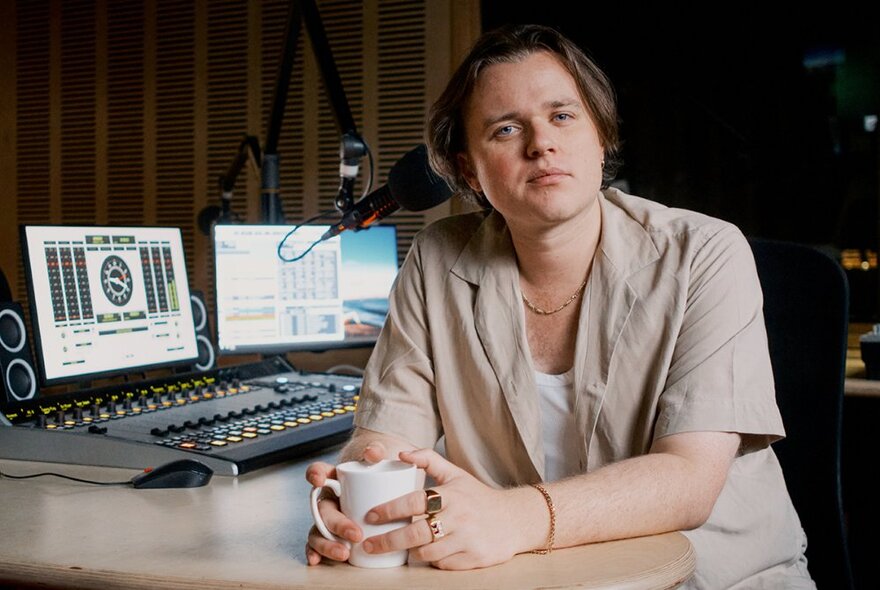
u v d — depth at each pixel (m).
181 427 1.49
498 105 1.19
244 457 1.36
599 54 2.71
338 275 2.27
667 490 1.02
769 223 2.66
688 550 0.96
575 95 1.22
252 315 2.19
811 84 2.61
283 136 2.64
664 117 2.69
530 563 0.92
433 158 1.37
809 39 2.61
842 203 2.61
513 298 1.29
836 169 2.61
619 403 1.23
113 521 1.10
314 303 2.24
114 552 0.97
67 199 2.85
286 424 1.56
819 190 2.62
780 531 1.30
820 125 2.61
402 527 0.90
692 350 1.18
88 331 1.70
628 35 2.69
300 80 2.62
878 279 2.60
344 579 0.86
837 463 1.51
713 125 2.67
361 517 0.91
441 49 2.50
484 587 0.84
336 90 2.01
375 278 2.31
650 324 1.22
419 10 2.52
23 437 1.45
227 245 2.17
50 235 1.65
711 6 2.66
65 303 1.65
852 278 2.62
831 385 1.51
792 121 2.63
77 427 1.49
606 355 1.23
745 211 2.67
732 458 1.14
